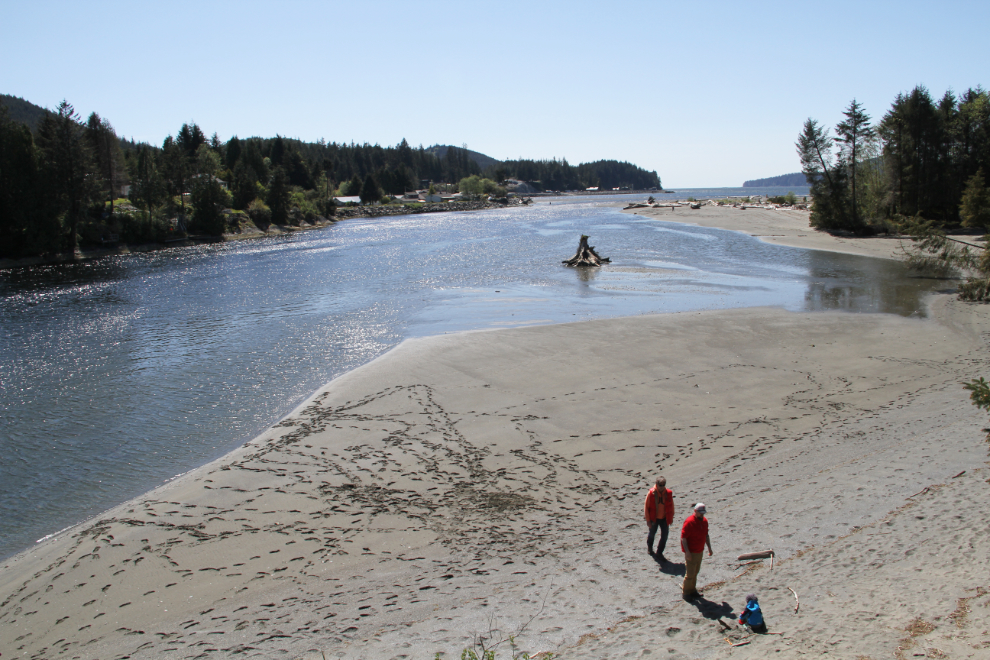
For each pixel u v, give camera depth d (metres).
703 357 20.88
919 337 22.75
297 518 11.40
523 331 25.05
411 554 10.17
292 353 23.23
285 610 8.73
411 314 29.80
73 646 8.20
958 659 5.69
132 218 68.50
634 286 36.09
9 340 26.08
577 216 113.25
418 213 151.62
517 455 13.91
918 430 13.96
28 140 58.75
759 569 8.69
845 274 39.03
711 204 128.12
